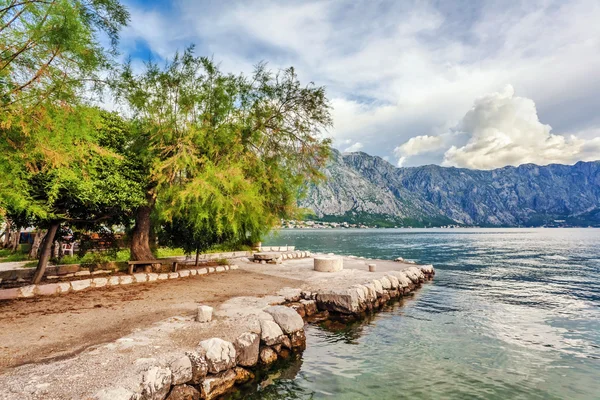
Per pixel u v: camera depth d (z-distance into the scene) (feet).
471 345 36.11
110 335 25.57
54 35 24.17
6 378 17.75
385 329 40.91
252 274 59.88
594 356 33.50
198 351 23.07
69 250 70.03
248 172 53.78
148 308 34.01
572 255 177.68
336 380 26.45
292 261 83.30
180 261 68.74
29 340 23.79
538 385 26.76
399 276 65.41
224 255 89.45
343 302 44.73
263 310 34.22
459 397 24.35
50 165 29.81
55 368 19.27
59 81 26.04
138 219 53.57
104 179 39.58
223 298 39.91
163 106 48.78
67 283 39.70
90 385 17.33
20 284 41.52
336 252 176.86
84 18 27.84
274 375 27.04
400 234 561.84
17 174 28.48
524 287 78.54
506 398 24.43
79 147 29.91
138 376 18.62
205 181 43.55
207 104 51.96
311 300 45.44
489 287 77.36
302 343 33.04
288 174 59.62
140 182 45.47
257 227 55.26
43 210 33.50
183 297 39.52
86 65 27.89
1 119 23.66
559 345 36.96
